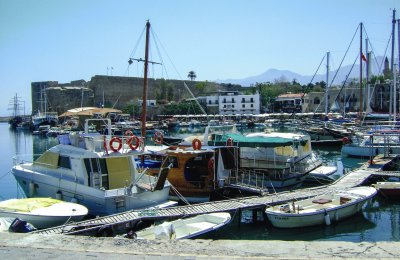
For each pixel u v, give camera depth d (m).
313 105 102.75
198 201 19.52
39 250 5.84
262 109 110.75
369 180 23.36
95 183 16.86
